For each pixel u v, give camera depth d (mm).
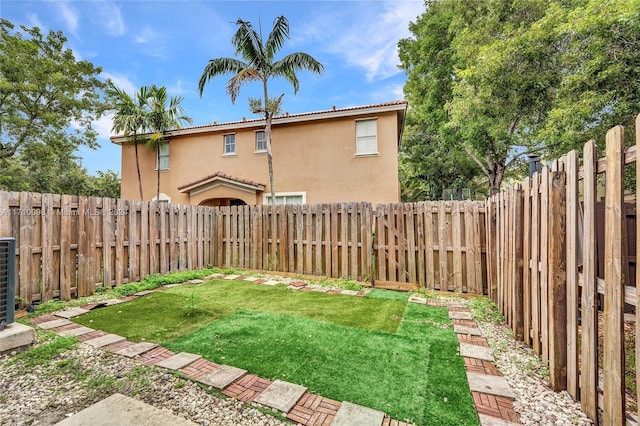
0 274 3365
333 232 7078
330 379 2727
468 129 11273
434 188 20500
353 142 11430
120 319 4332
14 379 2713
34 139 15484
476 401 2402
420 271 6246
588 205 2188
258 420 2174
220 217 8711
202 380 2674
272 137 12406
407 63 17781
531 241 3381
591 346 2150
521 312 3625
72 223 5445
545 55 8562
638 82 6137
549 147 9383
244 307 4949
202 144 13430
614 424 1865
